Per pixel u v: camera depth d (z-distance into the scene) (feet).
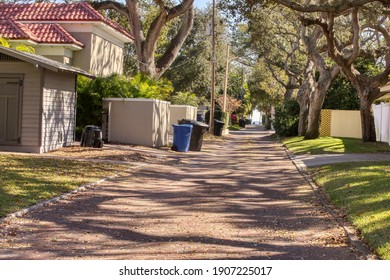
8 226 27.71
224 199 39.60
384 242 24.34
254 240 27.20
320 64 103.55
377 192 37.04
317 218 32.89
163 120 86.99
